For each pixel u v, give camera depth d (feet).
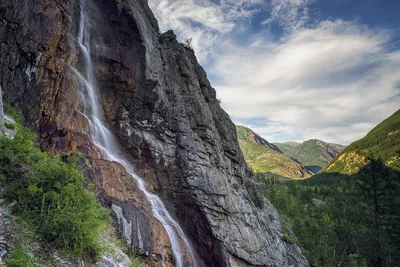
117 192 53.42
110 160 60.95
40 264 23.36
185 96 82.64
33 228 25.88
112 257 34.30
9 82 41.88
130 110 69.36
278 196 242.58
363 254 148.25
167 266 55.83
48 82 48.80
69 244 27.58
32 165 30.48
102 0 66.49
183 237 69.10
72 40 58.08
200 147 78.79
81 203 31.17
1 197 26.45
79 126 55.77
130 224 49.11
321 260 142.92
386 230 163.02
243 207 87.40
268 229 102.47
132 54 69.72
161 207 69.51
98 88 65.77
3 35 41.06
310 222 205.87
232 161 97.76
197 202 71.61
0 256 21.09
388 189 179.42
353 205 205.46
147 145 69.87
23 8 43.75
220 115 99.14
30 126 44.73
